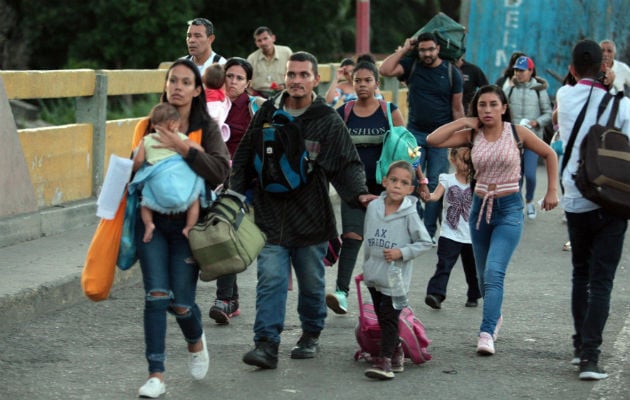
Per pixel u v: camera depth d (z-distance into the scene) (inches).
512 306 418.6
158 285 290.4
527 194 647.1
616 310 412.2
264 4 1413.6
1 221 468.1
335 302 394.6
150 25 1255.5
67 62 1336.1
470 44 988.6
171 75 294.4
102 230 289.7
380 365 314.3
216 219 292.0
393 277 312.7
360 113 414.9
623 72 641.6
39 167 506.3
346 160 320.8
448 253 410.9
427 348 352.5
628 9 953.5
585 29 963.3
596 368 315.9
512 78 638.5
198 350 306.5
